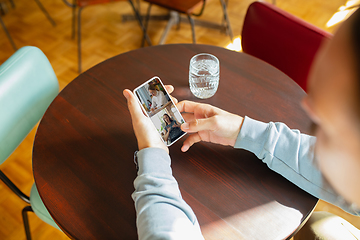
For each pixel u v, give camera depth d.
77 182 0.66
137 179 0.56
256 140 0.66
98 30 2.25
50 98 0.96
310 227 0.81
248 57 0.99
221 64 0.96
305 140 0.64
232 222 0.60
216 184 0.66
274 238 0.57
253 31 1.24
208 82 0.81
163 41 2.15
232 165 0.70
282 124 0.67
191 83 0.85
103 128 0.77
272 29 1.17
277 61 1.23
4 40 2.14
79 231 0.58
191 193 0.64
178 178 0.67
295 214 0.61
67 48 2.10
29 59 0.86
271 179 0.67
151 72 0.93
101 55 2.05
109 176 0.67
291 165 0.63
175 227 0.49
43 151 0.71
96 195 0.64
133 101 0.64
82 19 2.34
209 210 0.61
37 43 2.13
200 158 0.71
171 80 0.91
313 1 2.59
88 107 0.82
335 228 0.80
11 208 1.28
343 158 0.19
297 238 0.85
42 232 1.21
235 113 0.81
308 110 0.20
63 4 2.49
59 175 0.67
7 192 1.33
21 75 0.84
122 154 0.71
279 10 1.16
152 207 0.51
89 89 0.87
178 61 0.97
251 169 0.69
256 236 0.58
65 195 0.63
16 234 1.21
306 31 1.08
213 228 0.59
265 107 0.83
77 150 0.72
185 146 0.72
